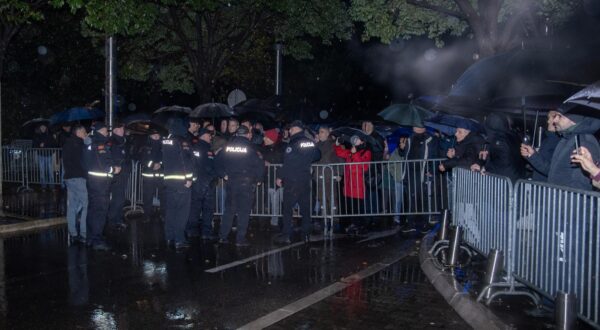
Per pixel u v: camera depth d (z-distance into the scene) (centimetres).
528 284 584
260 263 840
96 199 929
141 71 1955
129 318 605
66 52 1978
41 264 835
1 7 1077
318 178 1096
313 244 977
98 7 1098
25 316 610
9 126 1948
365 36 1208
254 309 632
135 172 1290
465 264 771
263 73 2355
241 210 957
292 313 617
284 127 1482
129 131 1239
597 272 471
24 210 1297
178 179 927
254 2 1642
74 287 717
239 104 1522
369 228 1131
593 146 548
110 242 988
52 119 1325
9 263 841
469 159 862
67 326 582
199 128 1162
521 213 602
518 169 783
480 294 613
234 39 1764
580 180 552
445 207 1077
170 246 951
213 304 649
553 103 751
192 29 1858
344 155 1152
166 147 933
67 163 991
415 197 1110
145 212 1211
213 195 1027
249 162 950
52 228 1141
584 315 492
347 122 1997
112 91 1238
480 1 1052
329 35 1789
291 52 1977
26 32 1862
